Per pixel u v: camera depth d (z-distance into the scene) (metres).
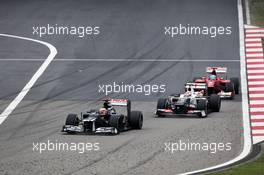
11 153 94.56
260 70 164.12
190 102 122.81
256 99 139.12
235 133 107.31
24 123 116.50
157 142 100.56
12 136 106.25
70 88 149.38
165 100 123.19
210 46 186.88
